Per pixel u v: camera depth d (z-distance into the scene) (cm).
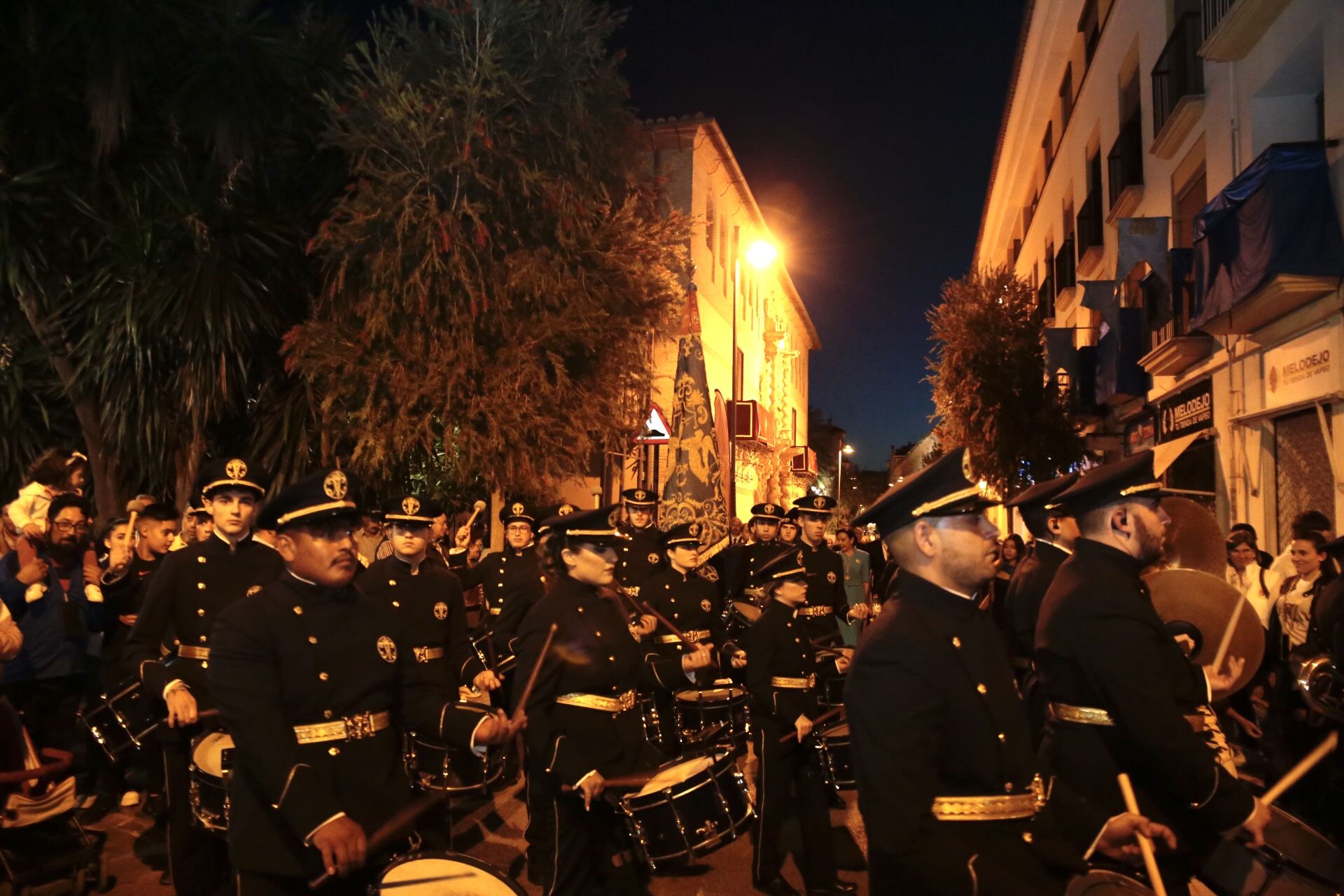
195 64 1332
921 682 288
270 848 352
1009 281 2188
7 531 879
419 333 1241
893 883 294
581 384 1342
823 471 7406
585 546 507
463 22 1289
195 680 563
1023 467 2098
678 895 597
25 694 764
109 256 1318
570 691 490
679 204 2434
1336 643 564
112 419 1324
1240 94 1238
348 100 1320
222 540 595
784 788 598
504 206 1277
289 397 1349
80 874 582
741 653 727
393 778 373
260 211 1362
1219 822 331
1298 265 1002
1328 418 1038
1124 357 1738
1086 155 2275
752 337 3462
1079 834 334
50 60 1294
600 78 1348
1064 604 363
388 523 720
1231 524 1312
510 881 351
